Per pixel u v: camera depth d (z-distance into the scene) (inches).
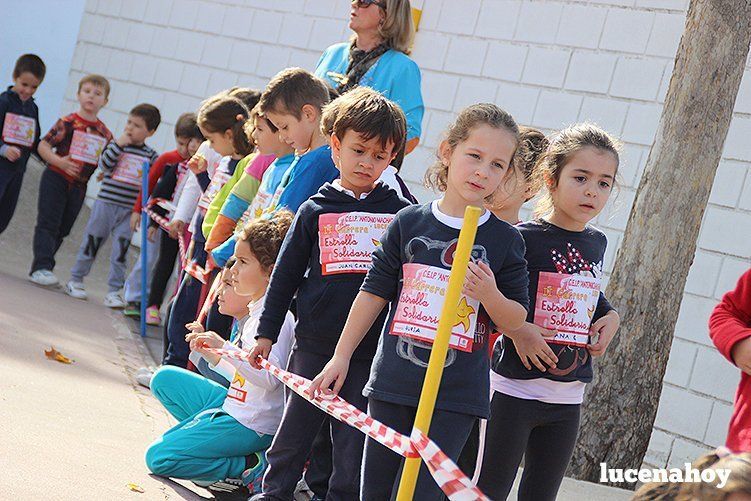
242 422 189.2
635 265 249.6
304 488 202.4
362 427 139.9
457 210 147.0
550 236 164.9
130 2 520.1
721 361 293.0
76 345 301.7
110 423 218.4
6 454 172.4
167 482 187.3
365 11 244.4
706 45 246.8
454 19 386.3
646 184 251.4
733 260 295.3
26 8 542.0
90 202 539.5
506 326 144.0
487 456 163.2
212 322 259.6
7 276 414.0
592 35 348.5
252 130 245.4
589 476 247.0
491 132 145.2
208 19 488.4
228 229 258.8
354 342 151.7
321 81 213.6
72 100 536.7
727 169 301.4
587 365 164.6
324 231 172.9
